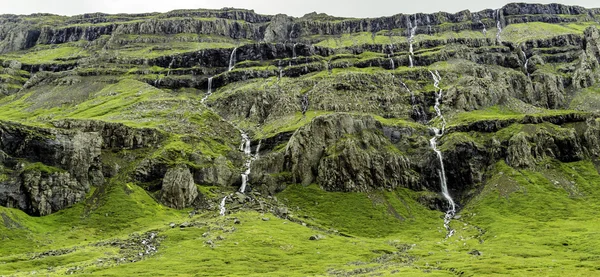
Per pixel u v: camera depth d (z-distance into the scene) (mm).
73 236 142250
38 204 155375
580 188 188250
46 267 111250
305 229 154250
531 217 166625
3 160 160000
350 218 172625
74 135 177000
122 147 199375
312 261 119000
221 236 138250
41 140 170125
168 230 145250
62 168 169750
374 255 129625
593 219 159875
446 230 164750
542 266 104750
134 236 139625
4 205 150875
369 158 199375
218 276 101688
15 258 117125
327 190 192750
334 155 199250
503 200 182375
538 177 195750
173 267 108125
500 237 145875
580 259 113938
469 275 98312
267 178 196000
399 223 171250
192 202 178000
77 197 165625
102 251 124438
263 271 108250
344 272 105750
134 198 171500
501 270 100875
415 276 94812
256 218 160500
